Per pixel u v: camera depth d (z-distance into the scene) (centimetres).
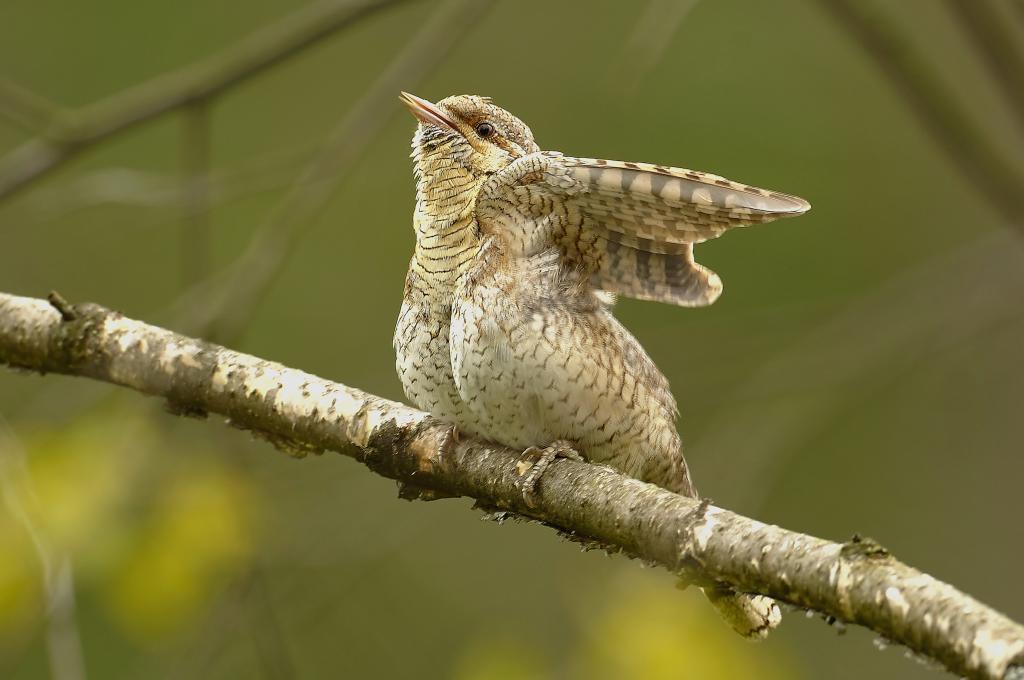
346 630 1132
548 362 663
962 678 434
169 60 1498
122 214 1398
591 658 815
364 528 1113
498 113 751
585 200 663
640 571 844
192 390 691
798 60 1477
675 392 1268
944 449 1493
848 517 1470
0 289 1316
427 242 707
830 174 1459
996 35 890
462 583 1269
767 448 1148
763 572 500
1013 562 1444
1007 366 1564
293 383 679
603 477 584
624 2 1515
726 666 797
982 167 945
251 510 827
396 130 1473
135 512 811
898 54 923
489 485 629
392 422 661
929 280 1275
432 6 1525
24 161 904
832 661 1344
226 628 827
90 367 704
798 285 1460
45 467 791
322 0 955
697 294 687
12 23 1490
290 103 1523
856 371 1209
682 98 1461
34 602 741
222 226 1469
